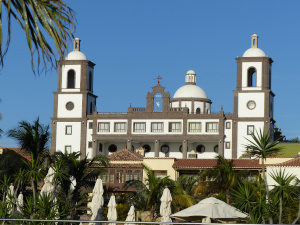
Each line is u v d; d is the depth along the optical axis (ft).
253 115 392.06
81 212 197.26
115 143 404.77
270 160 230.27
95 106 426.51
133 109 399.03
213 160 253.03
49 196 93.30
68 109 407.44
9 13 33.12
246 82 395.96
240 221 110.42
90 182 163.84
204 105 469.98
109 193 245.04
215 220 112.37
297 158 188.44
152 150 402.72
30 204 91.86
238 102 394.11
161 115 396.16
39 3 34.50
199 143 399.44
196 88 475.31
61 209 93.09
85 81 410.52
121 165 248.52
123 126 399.44
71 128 404.98
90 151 401.70
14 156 154.71
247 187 101.19
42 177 114.11
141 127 398.01
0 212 91.76
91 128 403.13
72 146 403.34
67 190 146.82
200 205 107.14
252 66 396.37
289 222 103.30
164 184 173.99
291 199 100.48
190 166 245.45
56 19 34.78
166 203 134.31
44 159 134.82
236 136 390.01
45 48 34.50
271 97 404.36
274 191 100.12
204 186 177.68
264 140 104.78
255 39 408.87
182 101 469.57
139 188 181.78
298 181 146.41
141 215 173.99
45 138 128.98
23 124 126.31
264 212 97.96
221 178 175.22
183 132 393.09
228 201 172.04
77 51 419.13
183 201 173.06
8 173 153.48
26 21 33.99
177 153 399.24
